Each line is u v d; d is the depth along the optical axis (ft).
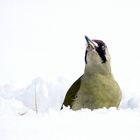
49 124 26.94
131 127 27.25
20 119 27.91
